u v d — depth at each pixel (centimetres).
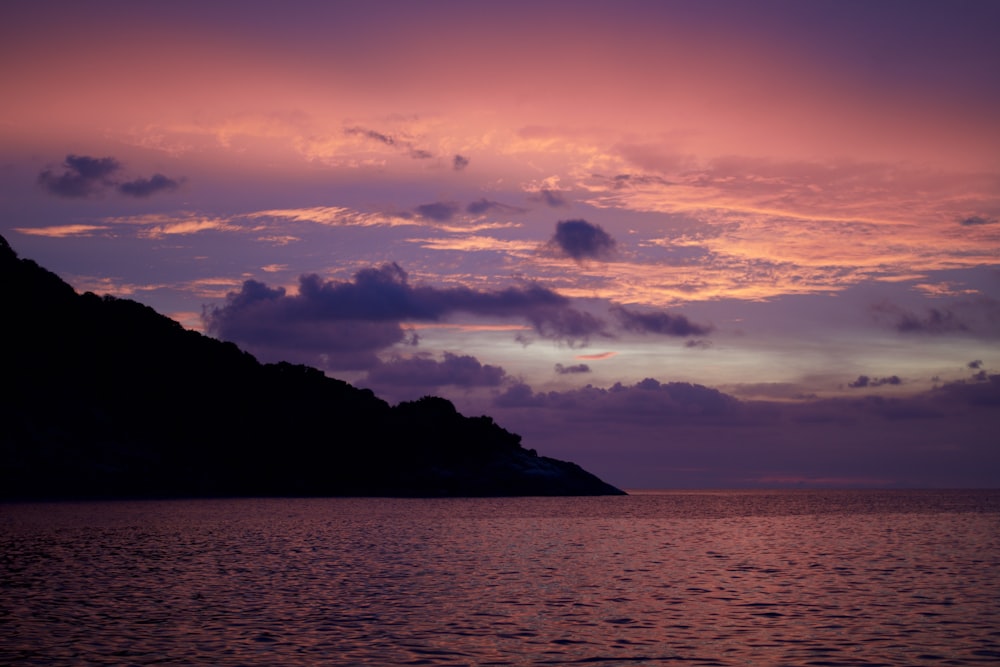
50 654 3003
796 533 9812
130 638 3278
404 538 8525
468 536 8950
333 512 14088
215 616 3762
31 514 11769
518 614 3912
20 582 4759
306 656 3017
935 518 13700
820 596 4503
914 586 4912
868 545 7969
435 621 3712
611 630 3544
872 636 3428
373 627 3553
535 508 17788
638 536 9238
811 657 3066
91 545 7044
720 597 4475
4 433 18688
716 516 14675
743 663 2981
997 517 13950
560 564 6131
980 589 4781
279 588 4653
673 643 3291
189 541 7619
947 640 3356
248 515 12419
